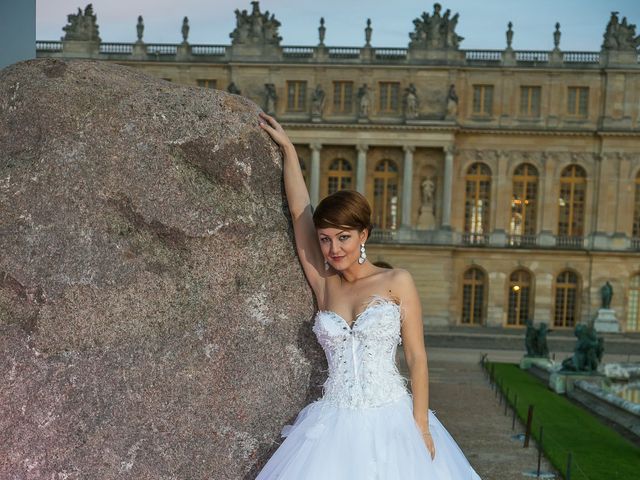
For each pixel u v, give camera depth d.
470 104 64.50
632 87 63.19
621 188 63.50
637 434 19.59
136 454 4.95
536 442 17.83
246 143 5.25
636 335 61.19
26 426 4.88
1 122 5.09
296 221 5.18
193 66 65.19
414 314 4.76
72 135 5.04
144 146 5.11
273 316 5.21
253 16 64.88
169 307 5.07
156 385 5.00
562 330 63.78
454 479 4.77
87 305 4.95
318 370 5.23
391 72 64.00
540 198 64.31
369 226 4.84
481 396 25.89
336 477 4.36
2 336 4.89
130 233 5.06
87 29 66.19
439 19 64.06
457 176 64.62
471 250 64.06
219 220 5.16
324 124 62.97
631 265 63.53
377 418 4.53
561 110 64.12
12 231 4.95
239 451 5.09
